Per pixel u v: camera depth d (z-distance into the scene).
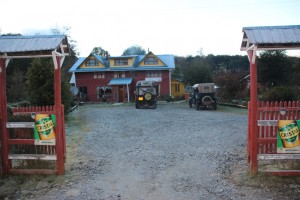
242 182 5.80
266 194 5.19
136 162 7.54
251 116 6.26
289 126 5.96
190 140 10.26
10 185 5.89
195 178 6.21
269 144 6.46
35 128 6.43
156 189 5.65
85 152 8.73
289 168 6.39
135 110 23.56
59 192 5.56
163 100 36.81
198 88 23.27
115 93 38.47
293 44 5.65
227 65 74.56
